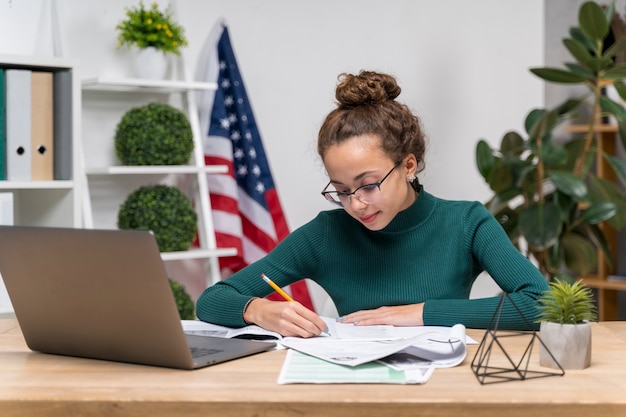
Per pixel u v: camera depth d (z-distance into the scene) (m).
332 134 1.60
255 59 3.29
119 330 1.28
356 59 3.49
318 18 3.40
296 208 3.39
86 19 2.93
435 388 1.11
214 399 1.07
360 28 3.49
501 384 1.14
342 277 1.83
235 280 1.79
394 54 3.56
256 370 1.24
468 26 3.73
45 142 2.57
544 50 3.91
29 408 1.09
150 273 1.19
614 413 1.04
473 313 1.57
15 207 2.78
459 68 3.71
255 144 3.15
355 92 1.63
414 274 1.77
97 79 2.73
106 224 3.01
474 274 1.83
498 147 3.82
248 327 1.57
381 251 1.80
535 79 3.91
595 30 3.19
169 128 2.88
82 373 1.24
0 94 2.47
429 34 3.64
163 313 1.21
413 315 1.59
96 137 2.98
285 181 3.36
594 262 3.34
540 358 1.26
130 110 2.90
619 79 3.20
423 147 1.75
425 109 3.63
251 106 3.18
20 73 2.50
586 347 1.23
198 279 3.18
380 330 1.53
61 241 1.27
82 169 2.83
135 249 1.19
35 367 1.29
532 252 3.39
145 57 2.89
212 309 1.67
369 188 1.58
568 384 1.14
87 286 1.28
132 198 2.85
